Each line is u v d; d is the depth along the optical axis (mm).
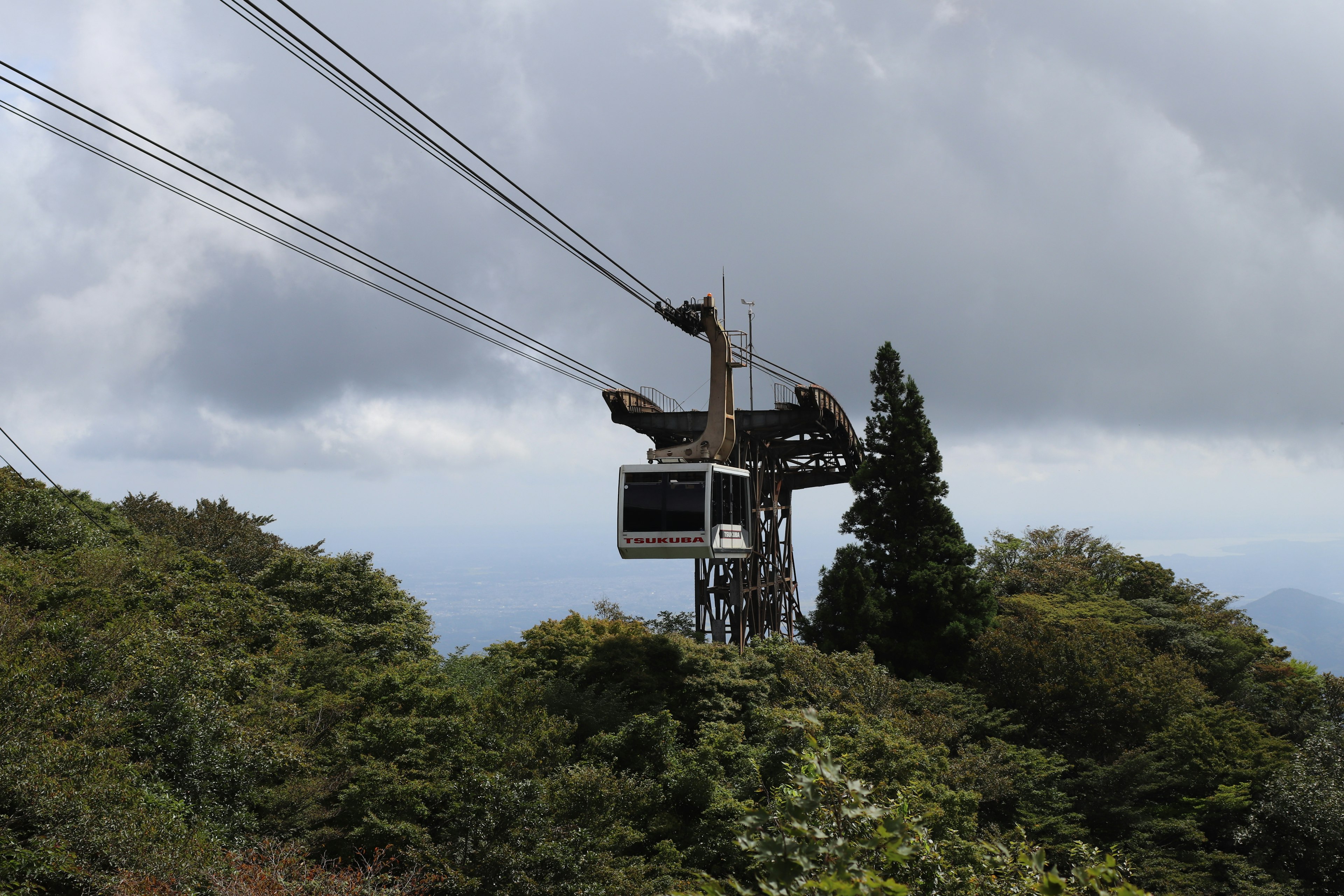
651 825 24031
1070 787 36531
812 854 5789
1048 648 43156
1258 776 36219
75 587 26531
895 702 38250
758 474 58188
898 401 53719
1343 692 57250
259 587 41219
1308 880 33469
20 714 18016
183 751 21109
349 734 25469
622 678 35906
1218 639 55281
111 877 15969
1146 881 31484
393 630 37094
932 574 49219
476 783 20797
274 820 20984
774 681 37781
